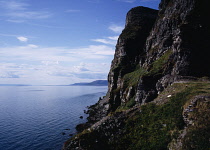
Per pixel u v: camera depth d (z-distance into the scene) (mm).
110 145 28172
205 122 21453
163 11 86125
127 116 32250
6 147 50688
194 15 54031
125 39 106375
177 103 29531
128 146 26703
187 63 47281
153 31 87062
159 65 58375
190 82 39781
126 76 84938
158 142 24219
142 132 27641
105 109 88250
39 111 109000
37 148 49750
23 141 55125
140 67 85750
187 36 49531
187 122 23906
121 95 75875
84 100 175500
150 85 53000
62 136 59094
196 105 24922
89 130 31609
